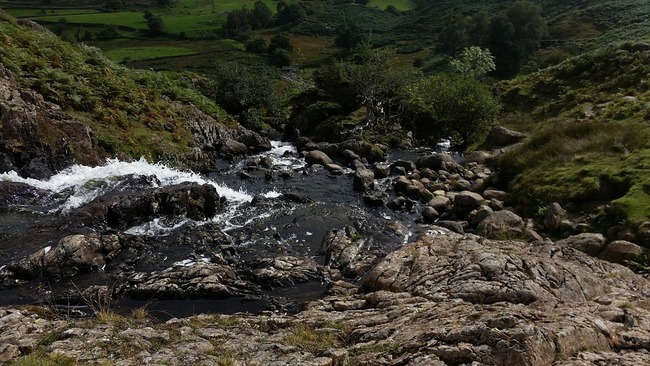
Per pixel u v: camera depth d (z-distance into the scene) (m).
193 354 7.28
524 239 15.85
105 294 11.74
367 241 16.05
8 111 18.66
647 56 35.09
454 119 33.50
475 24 82.75
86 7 109.44
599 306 8.78
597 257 13.65
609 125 21.45
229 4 134.88
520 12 75.88
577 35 72.62
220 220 17.08
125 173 19.86
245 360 7.16
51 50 27.94
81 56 30.39
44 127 19.92
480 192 21.72
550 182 18.47
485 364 6.38
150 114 27.19
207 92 38.78
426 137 35.41
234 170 25.53
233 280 12.68
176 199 16.47
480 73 56.88
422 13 120.75
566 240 14.47
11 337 7.84
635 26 61.72
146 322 9.10
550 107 36.47
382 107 35.47
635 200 15.05
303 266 13.73
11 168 18.02
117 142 22.86
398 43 99.62
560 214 16.36
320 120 36.81
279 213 18.03
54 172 19.05
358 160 27.44
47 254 12.55
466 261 11.23
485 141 32.16
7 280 11.95
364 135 32.34
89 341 7.59
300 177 24.48
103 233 14.19
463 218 19.12
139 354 7.21
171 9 121.38
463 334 6.98
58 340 7.70
